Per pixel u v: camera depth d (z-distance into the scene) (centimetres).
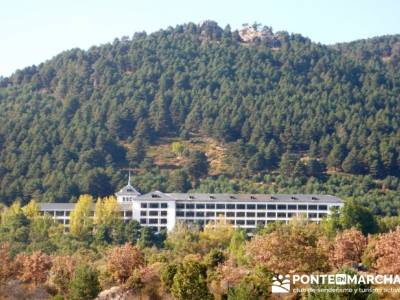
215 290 9425
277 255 9150
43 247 17262
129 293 10150
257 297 7888
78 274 9944
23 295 10331
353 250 10544
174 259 12900
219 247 17375
